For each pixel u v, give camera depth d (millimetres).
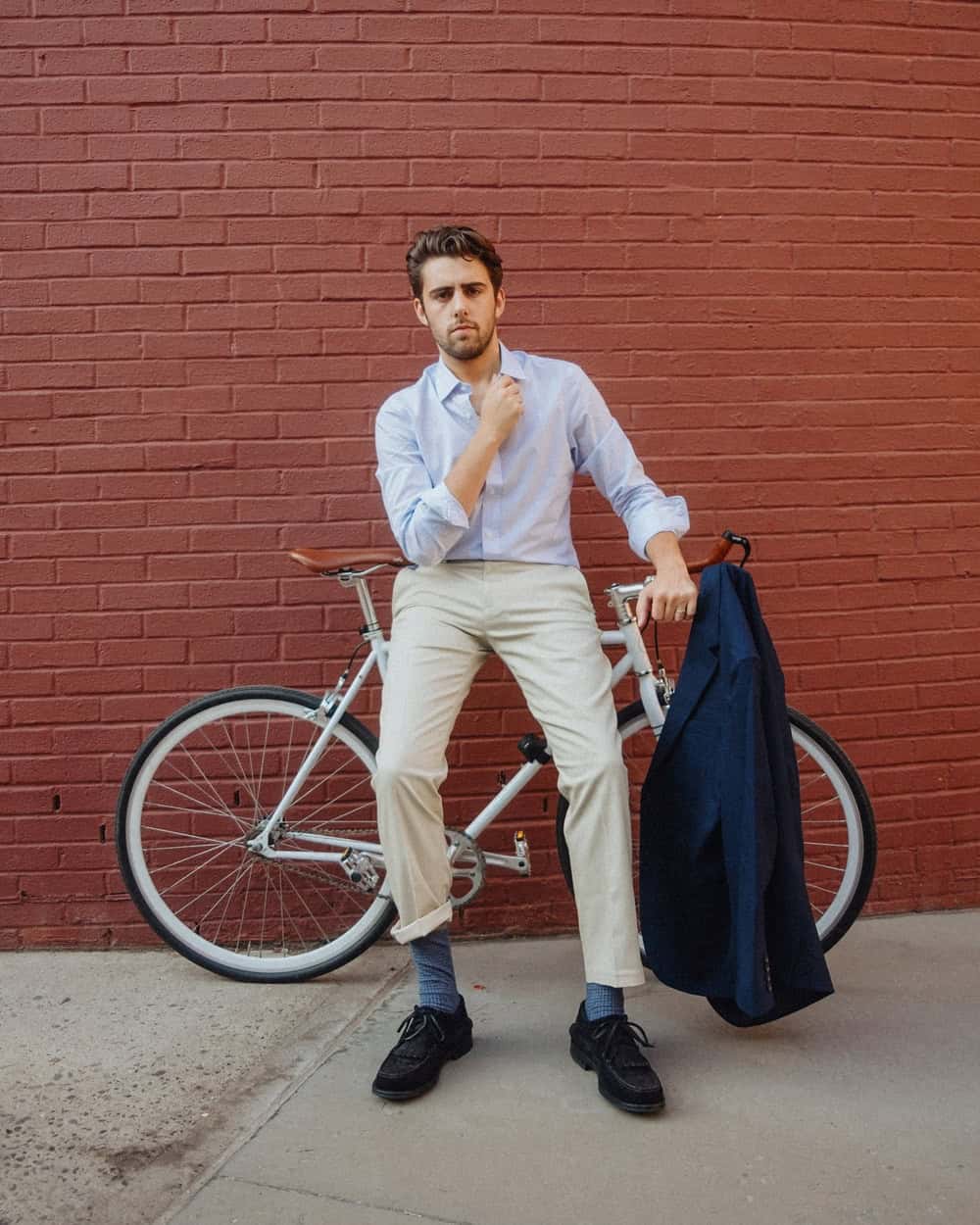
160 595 3273
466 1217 2021
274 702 3061
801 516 3387
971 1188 2090
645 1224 2000
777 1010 2520
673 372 3328
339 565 2918
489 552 2633
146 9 3197
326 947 3072
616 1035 2430
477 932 3320
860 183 3375
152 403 3250
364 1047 2666
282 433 3268
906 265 3404
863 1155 2193
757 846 2330
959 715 3469
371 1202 2064
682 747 2518
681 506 2664
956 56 3406
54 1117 2377
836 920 3000
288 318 3252
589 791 2461
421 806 2506
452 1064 2568
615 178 3287
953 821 3451
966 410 3449
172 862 3316
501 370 2656
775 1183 2109
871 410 3404
